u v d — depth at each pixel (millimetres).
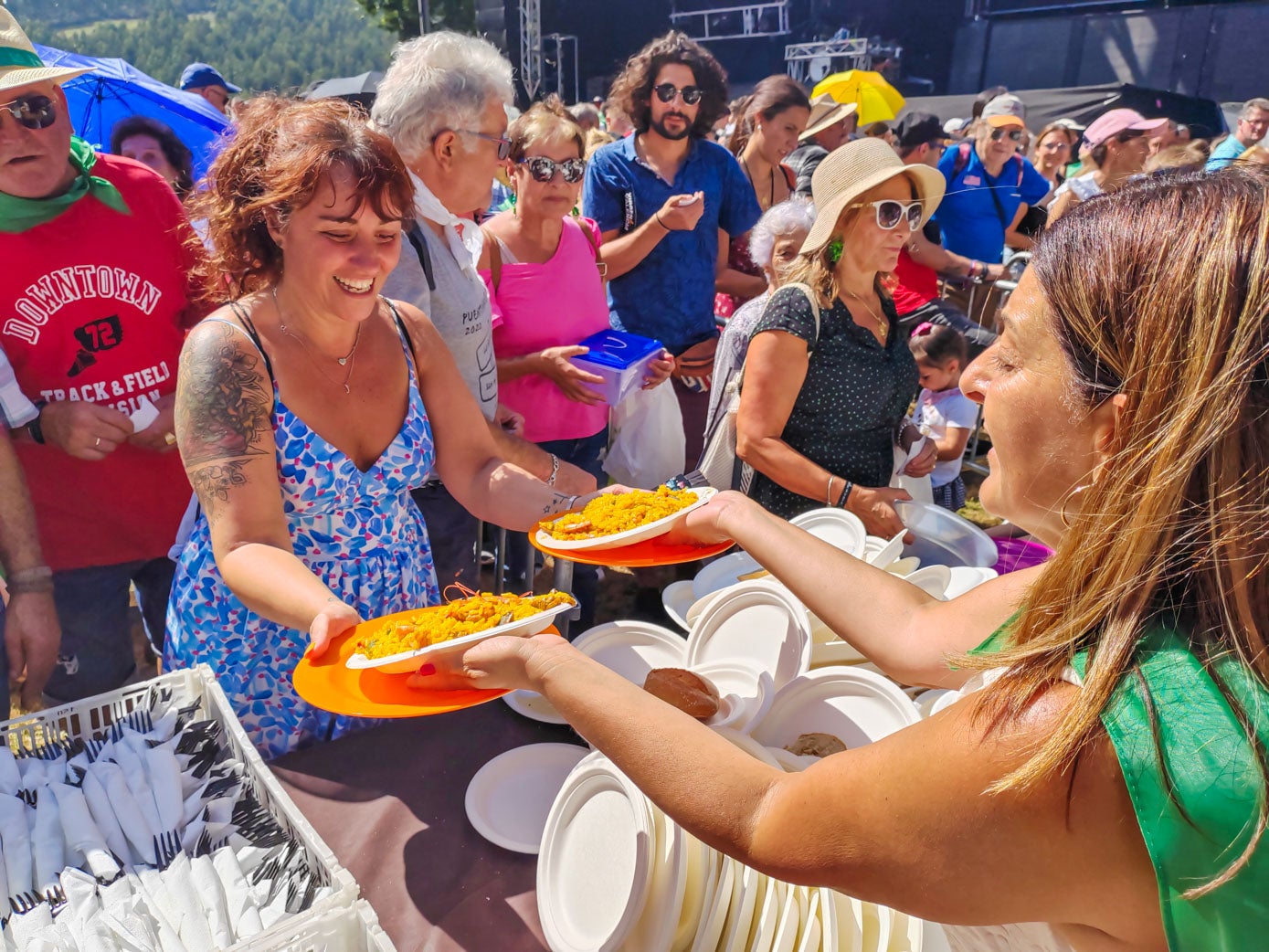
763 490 2875
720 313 5066
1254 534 667
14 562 2383
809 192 4836
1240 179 715
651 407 3621
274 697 1921
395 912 1333
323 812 1501
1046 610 791
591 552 1710
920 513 2449
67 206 2414
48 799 1408
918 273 4766
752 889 1079
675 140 4145
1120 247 731
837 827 801
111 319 2512
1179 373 684
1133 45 9602
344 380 1846
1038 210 5500
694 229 4203
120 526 2693
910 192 2656
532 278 3219
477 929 1307
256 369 1732
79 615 2750
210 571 1883
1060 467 829
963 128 8531
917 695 1701
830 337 2639
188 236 2568
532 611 1334
